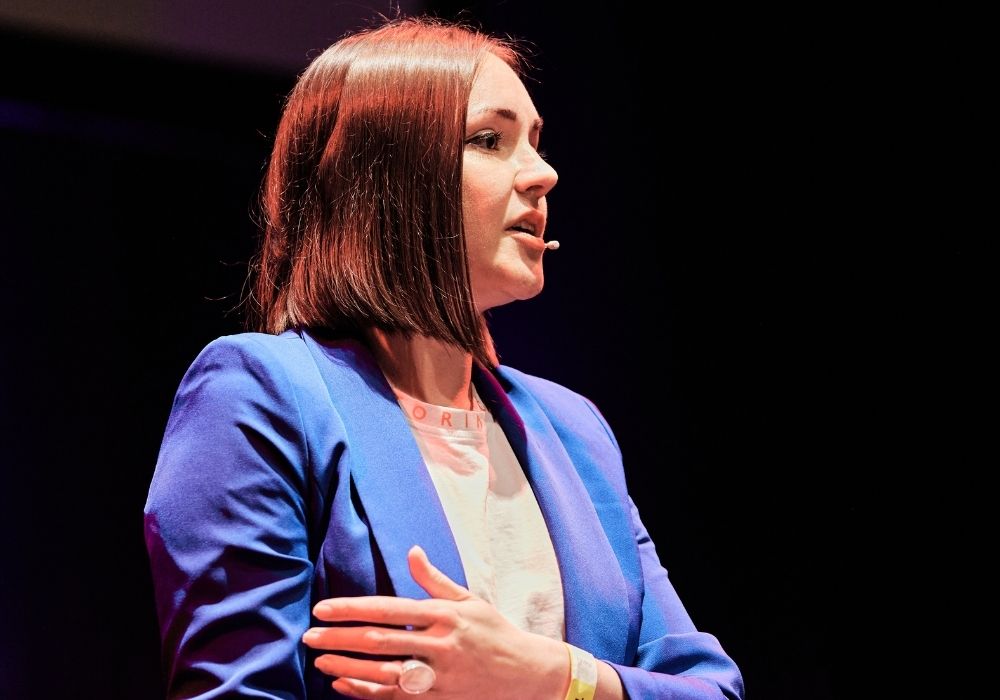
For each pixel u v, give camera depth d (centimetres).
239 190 620
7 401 579
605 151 662
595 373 645
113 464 598
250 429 215
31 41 495
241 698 192
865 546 620
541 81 644
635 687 219
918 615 604
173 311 611
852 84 637
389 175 244
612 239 658
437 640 196
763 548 637
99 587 591
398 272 241
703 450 648
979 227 595
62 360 592
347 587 209
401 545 213
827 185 640
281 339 237
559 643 213
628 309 654
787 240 649
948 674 595
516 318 641
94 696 584
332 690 207
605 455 279
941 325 604
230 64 536
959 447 598
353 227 244
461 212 244
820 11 645
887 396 620
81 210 598
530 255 254
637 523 283
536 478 251
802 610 630
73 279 596
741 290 656
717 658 254
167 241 610
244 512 208
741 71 667
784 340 646
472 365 263
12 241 583
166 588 207
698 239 667
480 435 249
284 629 201
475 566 229
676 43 674
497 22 626
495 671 200
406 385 248
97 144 595
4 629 570
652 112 674
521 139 258
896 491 614
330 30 559
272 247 262
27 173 587
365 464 221
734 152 666
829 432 632
